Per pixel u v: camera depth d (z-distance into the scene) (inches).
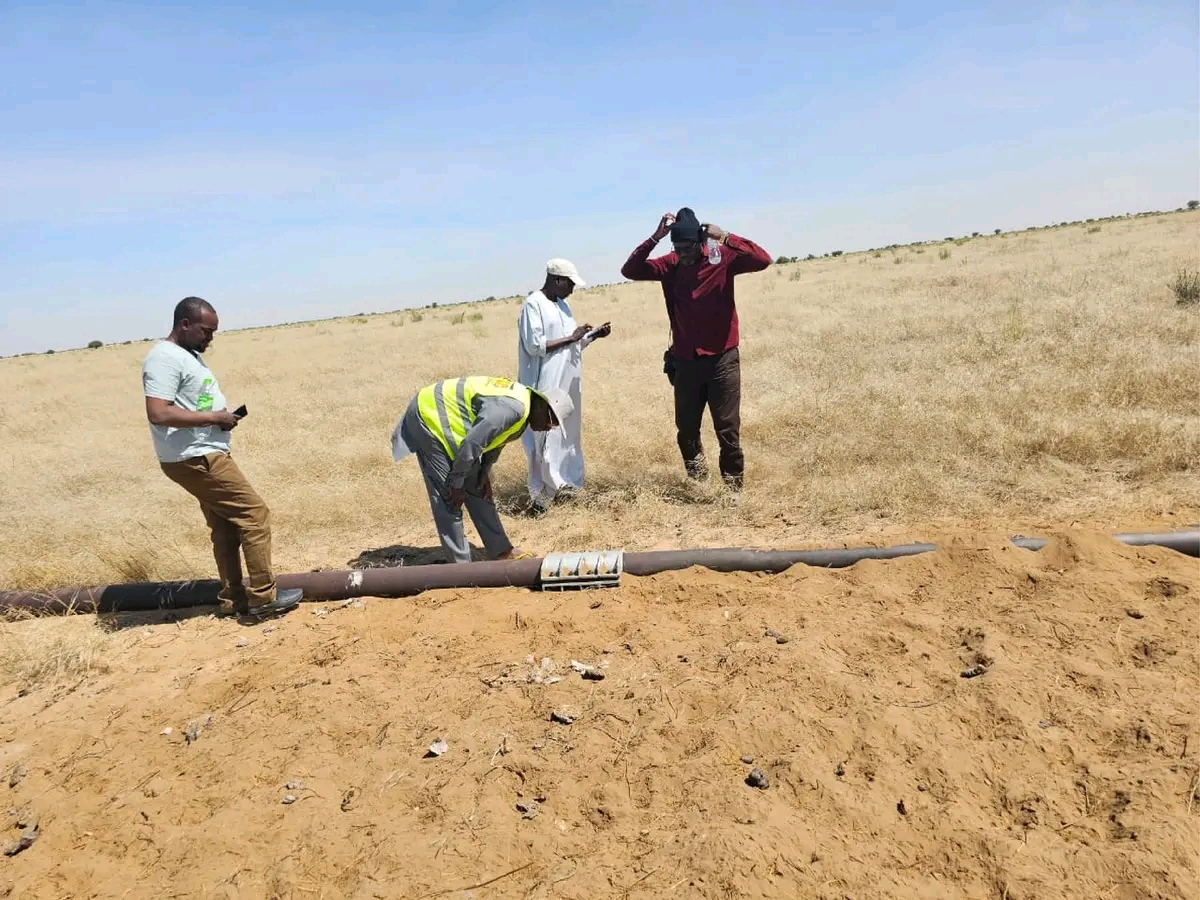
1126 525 200.5
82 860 123.1
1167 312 457.1
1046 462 245.9
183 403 186.4
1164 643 146.8
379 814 126.0
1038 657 147.3
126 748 151.8
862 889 103.0
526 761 133.3
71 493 374.0
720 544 224.2
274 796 131.6
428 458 212.1
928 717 133.0
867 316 652.1
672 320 262.8
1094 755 123.3
